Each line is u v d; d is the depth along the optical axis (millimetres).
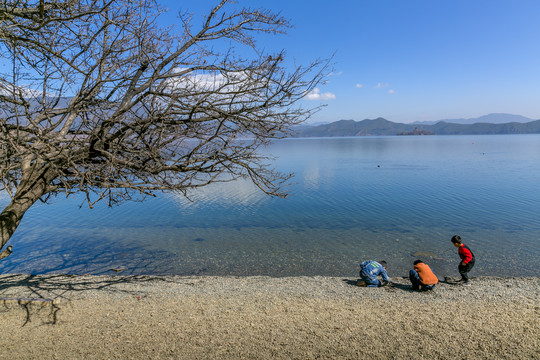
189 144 5914
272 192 6160
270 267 17672
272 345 7781
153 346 7734
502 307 10141
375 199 36875
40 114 5953
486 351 7324
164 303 10727
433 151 136750
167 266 17797
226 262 18406
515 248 19797
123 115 5598
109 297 11273
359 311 9930
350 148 178250
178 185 5801
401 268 17172
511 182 47656
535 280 13508
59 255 19484
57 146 5570
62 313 9703
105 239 22781
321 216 29203
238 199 38500
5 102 5848
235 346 7734
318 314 9695
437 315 9492
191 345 7793
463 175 57375
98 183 5648
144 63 5988
